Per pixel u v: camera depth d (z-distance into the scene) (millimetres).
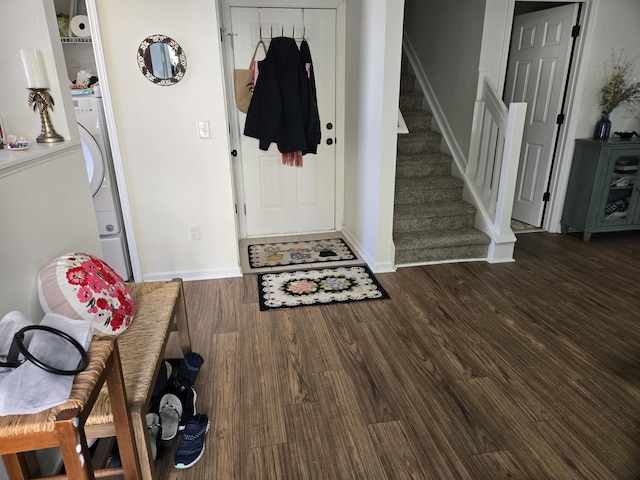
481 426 1719
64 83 1737
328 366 2107
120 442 1239
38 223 1439
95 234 1972
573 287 2957
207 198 3020
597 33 3547
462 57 3709
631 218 3812
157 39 2633
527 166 4289
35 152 1420
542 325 2469
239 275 3211
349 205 3861
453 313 2611
